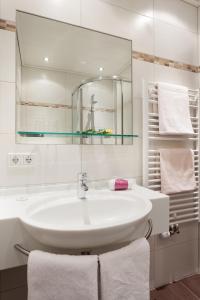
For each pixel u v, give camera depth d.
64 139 1.24
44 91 1.22
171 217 1.56
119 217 1.06
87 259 0.73
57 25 1.24
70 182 1.24
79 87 1.32
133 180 1.38
